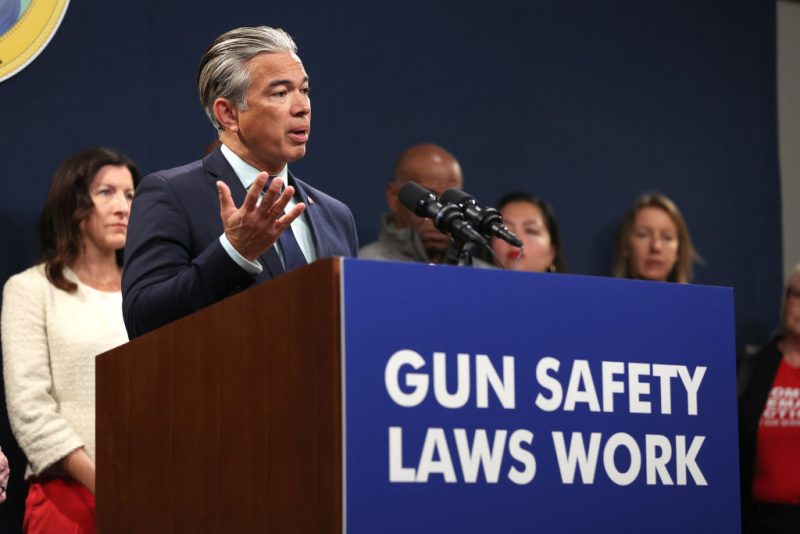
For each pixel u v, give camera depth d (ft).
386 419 15.74
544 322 17.19
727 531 18.44
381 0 52.49
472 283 16.67
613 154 58.18
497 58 55.36
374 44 52.16
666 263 55.01
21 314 37.45
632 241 55.42
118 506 21.48
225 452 17.90
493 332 16.71
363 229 50.90
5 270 42.16
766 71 63.46
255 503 17.06
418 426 15.94
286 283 16.67
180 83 46.83
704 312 18.80
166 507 19.61
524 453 16.72
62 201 38.96
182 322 19.36
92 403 36.73
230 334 17.94
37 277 38.17
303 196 25.96
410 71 52.95
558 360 17.22
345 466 15.37
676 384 18.30
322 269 15.92
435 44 53.78
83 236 38.99
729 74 62.23
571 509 16.99
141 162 45.65
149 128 45.98
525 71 56.08
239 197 25.00
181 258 23.77
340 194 50.60
